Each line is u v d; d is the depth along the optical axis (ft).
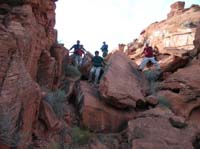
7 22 35.78
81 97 47.52
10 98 29.84
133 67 58.18
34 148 34.88
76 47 60.44
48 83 45.09
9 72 30.78
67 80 51.34
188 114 50.98
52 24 49.19
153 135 40.73
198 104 52.08
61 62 49.98
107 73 50.24
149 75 59.52
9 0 37.65
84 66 58.08
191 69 58.75
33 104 33.65
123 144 42.01
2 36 31.48
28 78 32.19
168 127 42.55
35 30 39.34
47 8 45.73
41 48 43.70
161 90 55.47
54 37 50.42
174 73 58.75
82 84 50.85
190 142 40.50
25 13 37.68
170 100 52.34
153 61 61.36
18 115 30.17
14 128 29.45
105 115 45.80
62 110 42.83
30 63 37.35
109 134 43.93
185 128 43.37
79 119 45.34
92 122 45.06
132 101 47.62
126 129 44.24
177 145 39.68
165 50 81.87
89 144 40.70
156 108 48.88
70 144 39.32
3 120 28.71
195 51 66.39
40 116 37.65
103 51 77.61
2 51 30.66
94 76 55.26
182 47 93.30
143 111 48.52
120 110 47.44
